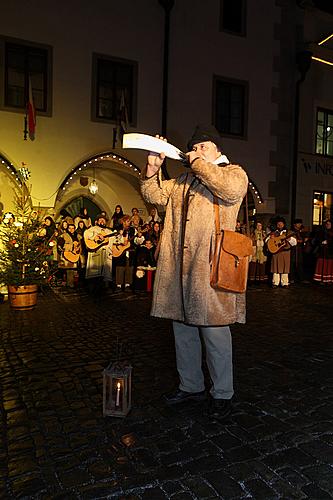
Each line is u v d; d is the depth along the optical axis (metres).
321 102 14.55
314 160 14.51
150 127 11.63
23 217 8.38
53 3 10.27
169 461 2.58
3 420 3.17
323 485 2.35
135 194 13.55
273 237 11.09
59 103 10.48
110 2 10.94
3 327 6.17
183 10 11.92
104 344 5.26
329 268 11.70
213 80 12.42
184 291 2.99
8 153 9.98
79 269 10.09
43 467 2.52
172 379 4.01
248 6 12.94
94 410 3.33
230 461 2.58
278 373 4.27
